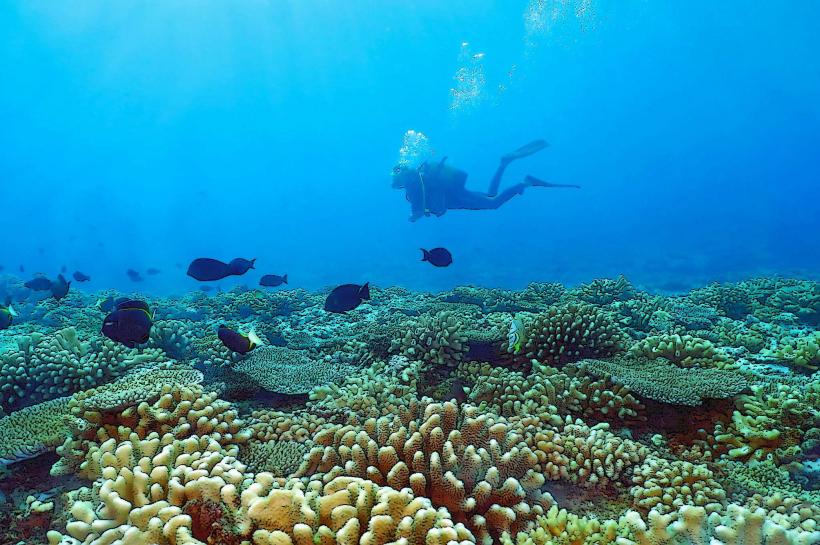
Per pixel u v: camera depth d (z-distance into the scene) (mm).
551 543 3053
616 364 5957
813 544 2656
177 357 7301
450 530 2520
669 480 3875
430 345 6859
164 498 2943
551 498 3516
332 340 8438
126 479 3016
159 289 43406
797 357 6625
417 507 2656
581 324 6504
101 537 2598
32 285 11062
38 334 6605
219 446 3719
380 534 2520
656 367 5871
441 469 3162
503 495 3227
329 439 4023
